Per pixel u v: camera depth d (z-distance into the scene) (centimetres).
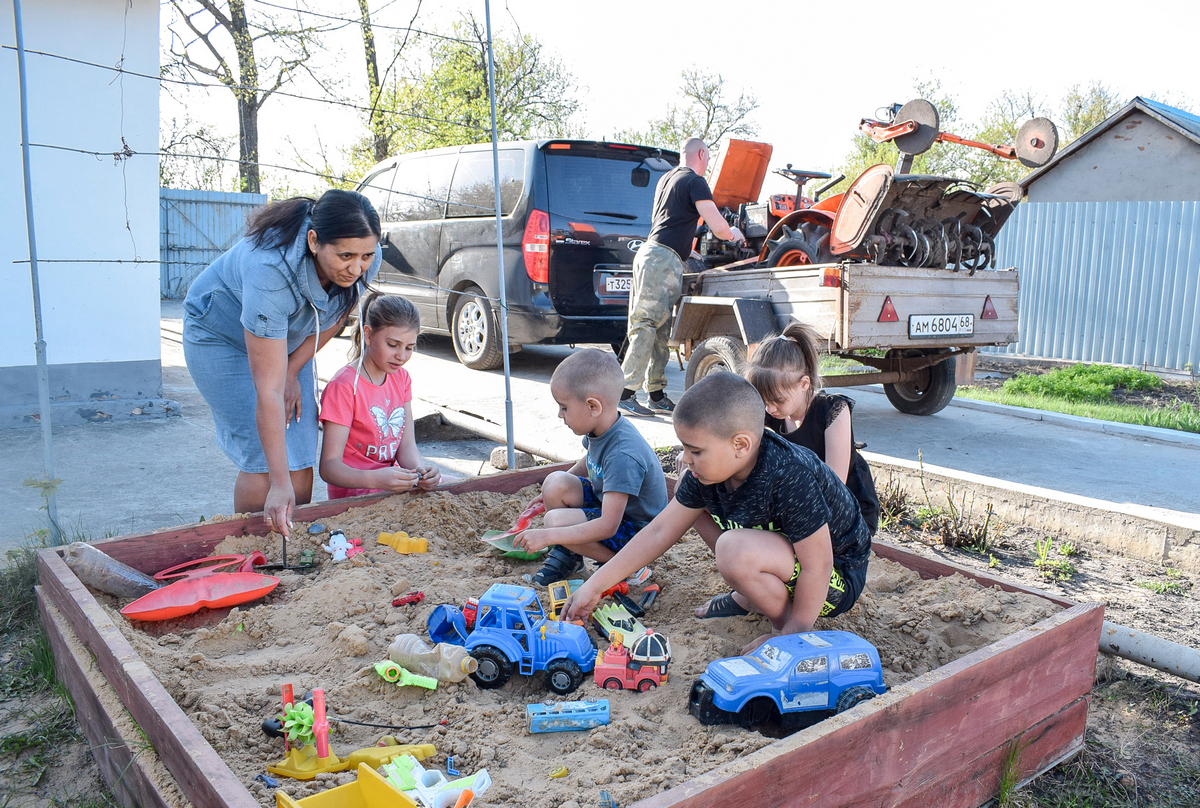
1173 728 252
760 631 255
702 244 779
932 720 188
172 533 293
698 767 180
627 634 244
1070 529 412
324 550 302
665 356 675
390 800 153
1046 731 225
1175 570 376
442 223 863
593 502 320
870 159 2867
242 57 1156
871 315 550
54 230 575
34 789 204
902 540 406
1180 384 1091
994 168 3023
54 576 250
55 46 552
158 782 169
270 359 283
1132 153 1673
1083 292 1314
